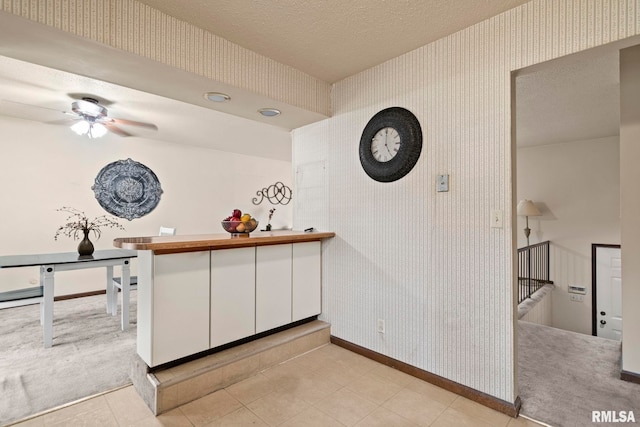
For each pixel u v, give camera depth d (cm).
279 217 714
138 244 186
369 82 258
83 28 158
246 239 232
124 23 171
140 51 177
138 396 204
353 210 273
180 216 546
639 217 224
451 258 212
